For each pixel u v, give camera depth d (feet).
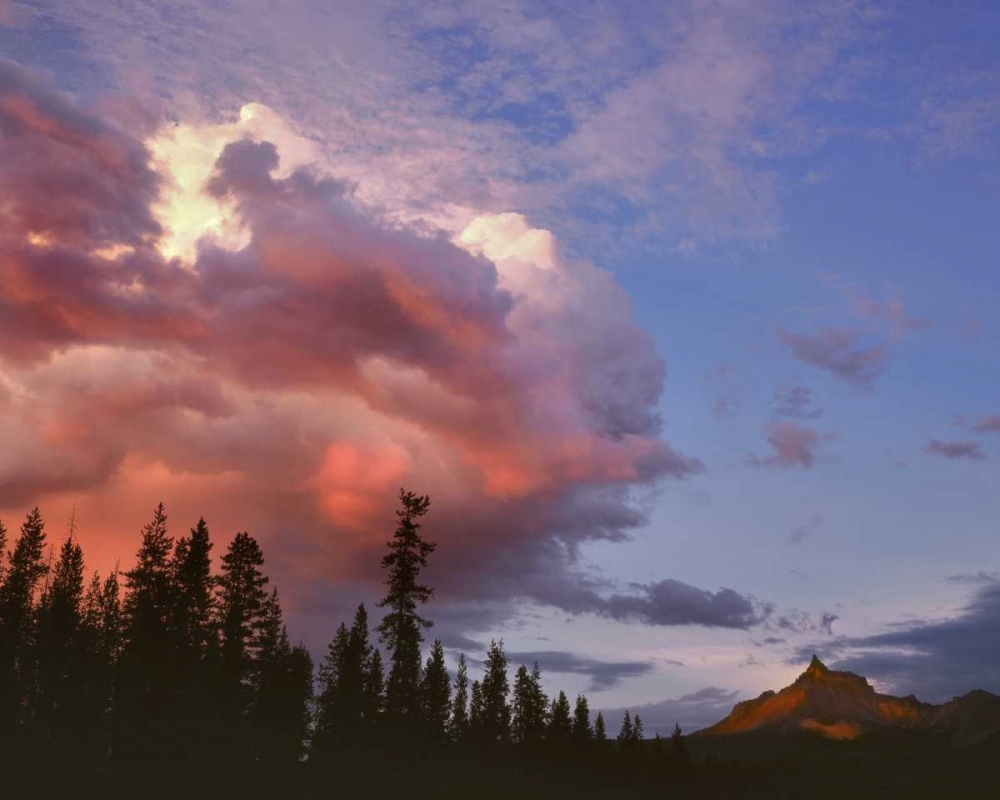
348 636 284.61
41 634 230.89
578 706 358.02
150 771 202.18
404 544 235.61
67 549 251.60
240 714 225.76
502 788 247.29
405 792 214.48
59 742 218.38
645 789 346.74
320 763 234.79
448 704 301.22
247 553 232.73
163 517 228.02
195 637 222.48
